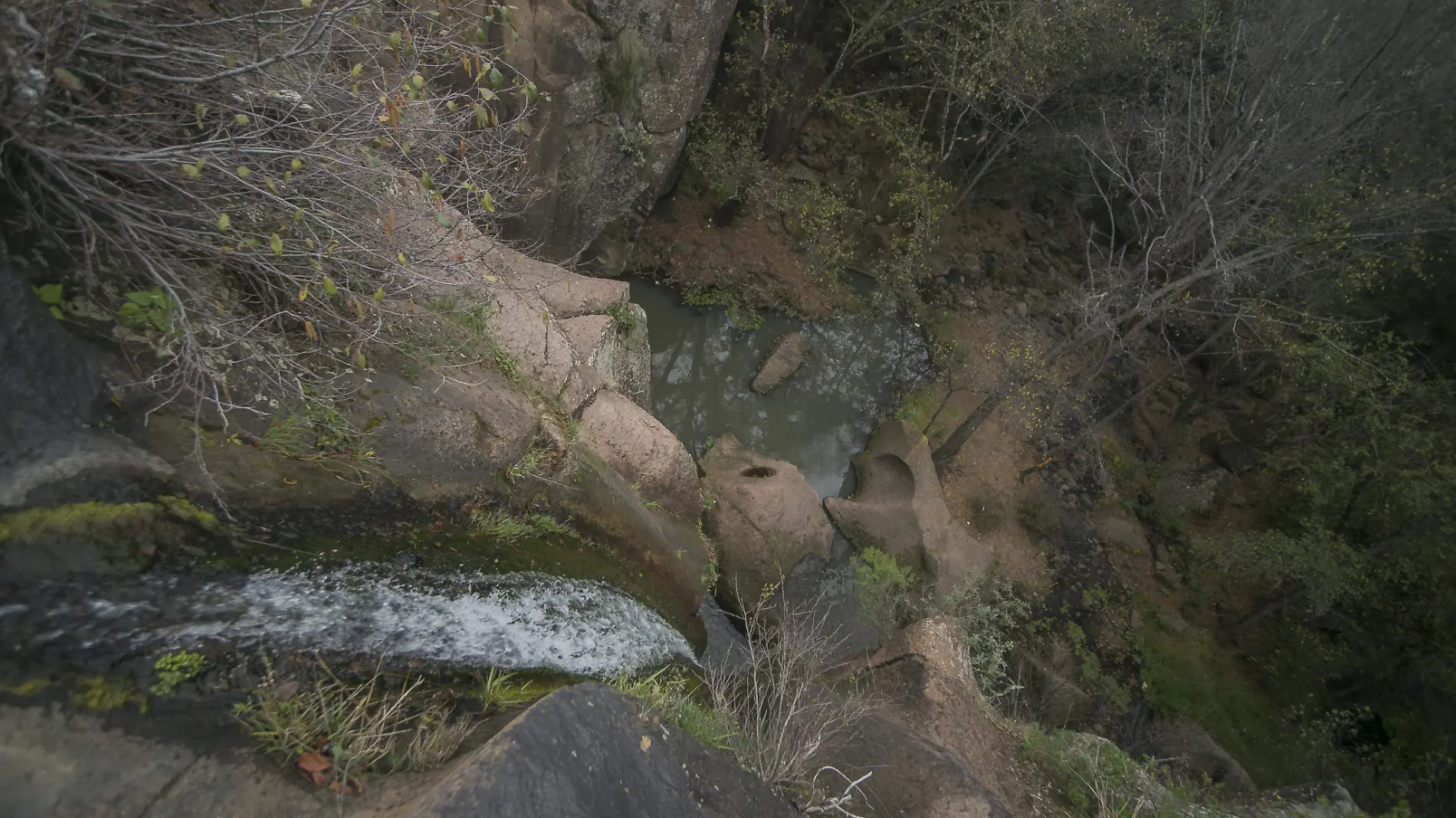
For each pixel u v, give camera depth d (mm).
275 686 3020
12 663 2598
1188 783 7312
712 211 13836
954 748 5895
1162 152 9945
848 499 11656
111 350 3209
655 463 7406
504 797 2539
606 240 11945
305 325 4027
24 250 2979
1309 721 11906
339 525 3863
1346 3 11133
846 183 15258
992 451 13133
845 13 13898
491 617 4328
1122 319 9766
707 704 4965
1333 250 10438
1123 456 14297
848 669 7391
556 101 8727
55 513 2875
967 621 10164
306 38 3117
